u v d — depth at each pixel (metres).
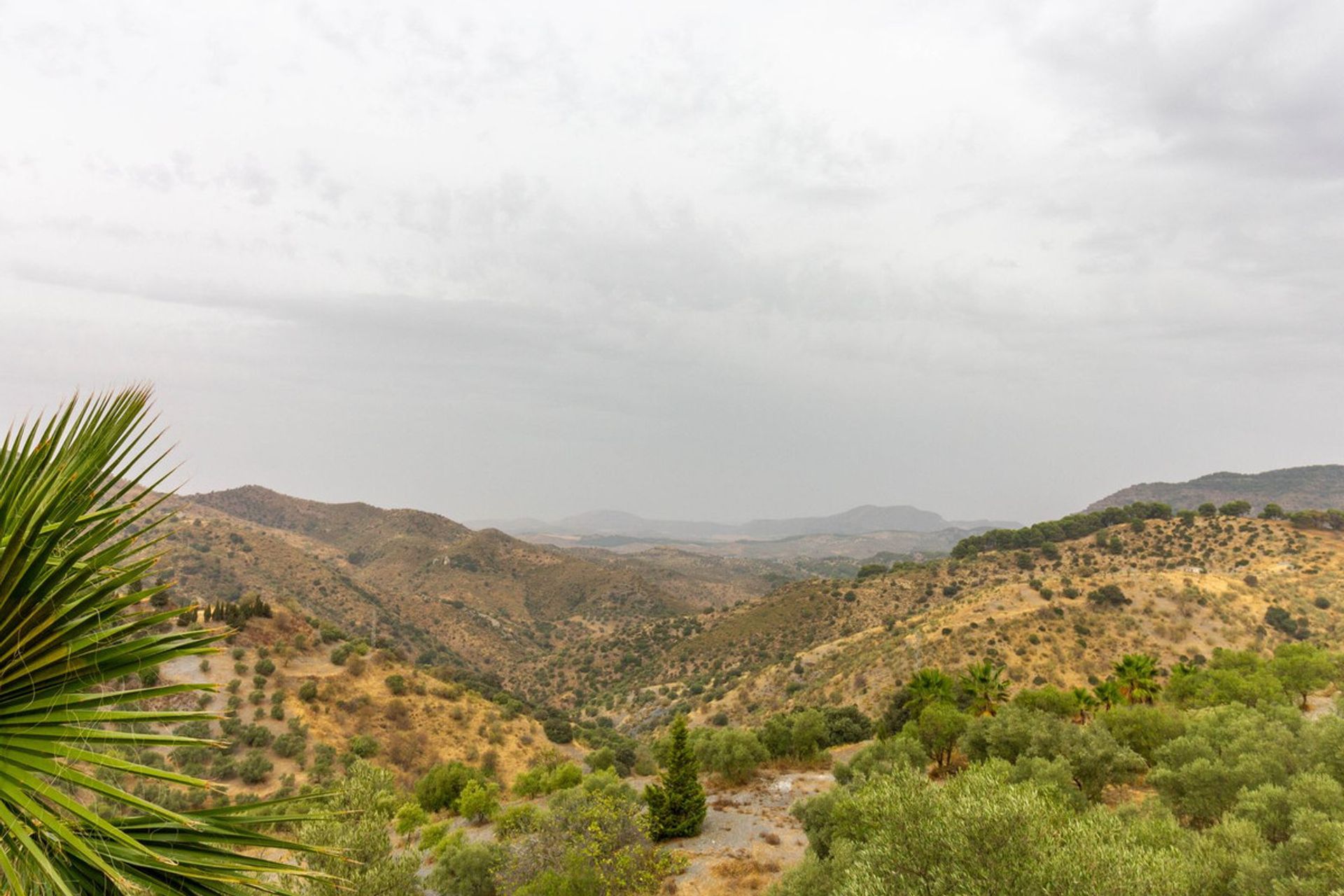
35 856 3.87
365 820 17.67
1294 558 109.38
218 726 60.75
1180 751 33.44
